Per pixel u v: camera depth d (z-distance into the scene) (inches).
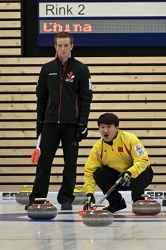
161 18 961.5
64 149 670.5
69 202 681.0
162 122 970.7
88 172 591.2
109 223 490.0
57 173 969.5
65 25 962.1
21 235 429.4
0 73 972.6
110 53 981.8
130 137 583.8
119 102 972.6
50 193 839.7
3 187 967.6
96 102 973.2
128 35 961.5
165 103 969.5
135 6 961.5
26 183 969.5
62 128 659.4
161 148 967.0
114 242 386.0
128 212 642.8
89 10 962.1
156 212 603.2
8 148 973.2
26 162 970.7
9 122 971.3
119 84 971.3
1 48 969.5
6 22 967.6
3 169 970.7
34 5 983.6
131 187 606.2
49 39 965.2
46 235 428.5
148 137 972.6
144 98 971.3
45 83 666.8
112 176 593.9
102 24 962.1
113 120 572.4
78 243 382.9
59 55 655.8
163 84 969.5
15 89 970.7
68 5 962.1
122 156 589.3
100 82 971.3
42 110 672.4
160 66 967.6
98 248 358.6
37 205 558.9
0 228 478.9
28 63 970.7
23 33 982.4
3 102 974.4
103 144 589.6
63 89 654.5
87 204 565.9
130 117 971.3
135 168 574.6
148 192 821.9
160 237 412.2
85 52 981.8
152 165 968.9
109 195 611.5
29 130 972.6
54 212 557.9
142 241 390.6
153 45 964.0
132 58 969.5
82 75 656.4
